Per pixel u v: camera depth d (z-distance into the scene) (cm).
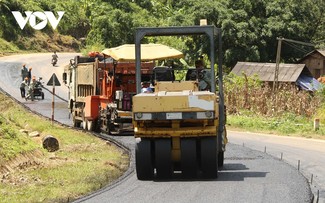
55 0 14800
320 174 2702
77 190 2095
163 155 2327
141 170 2322
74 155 2927
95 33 11175
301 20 10750
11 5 13438
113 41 10956
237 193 2016
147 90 2511
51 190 2089
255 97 5909
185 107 2286
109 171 2494
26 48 13038
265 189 2091
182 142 2330
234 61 9875
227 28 9788
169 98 2292
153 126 2336
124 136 3875
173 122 2314
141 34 2456
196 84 2473
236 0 10450
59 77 8862
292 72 8494
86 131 4088
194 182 2258
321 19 11212
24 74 7056
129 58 3606
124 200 1903
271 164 2770
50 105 6269
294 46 10219
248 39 9900
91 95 4259
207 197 1948
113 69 3978
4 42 12556
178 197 1952
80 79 4569
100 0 14050
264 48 10075
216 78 2642
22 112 4822
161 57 3441
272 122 5006
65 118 5194
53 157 2784
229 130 4862
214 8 10031
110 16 11138
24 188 2120
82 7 14912
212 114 2280
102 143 3422
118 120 3847
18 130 3216
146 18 11788
